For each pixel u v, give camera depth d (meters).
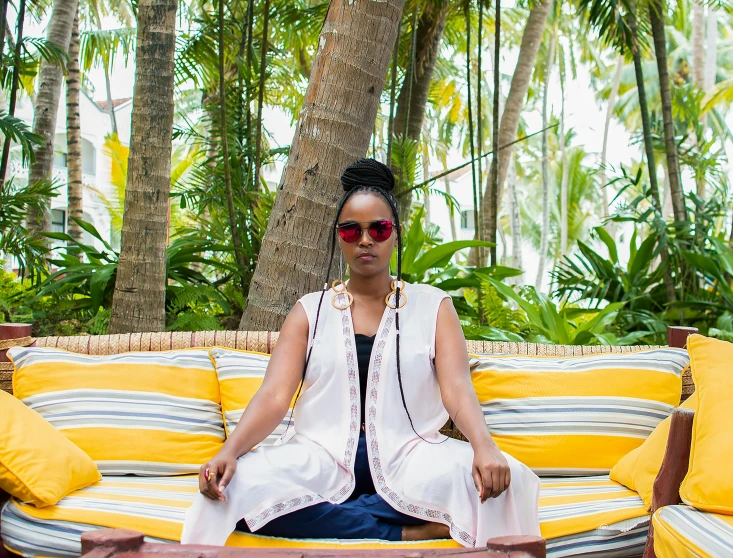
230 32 6.31
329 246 3.17
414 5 6.23
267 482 1.86
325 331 2.19
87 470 2.21
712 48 22.25
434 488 1.89
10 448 2.03
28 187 5.66
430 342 2.17
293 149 3.22
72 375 2.53
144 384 2.54
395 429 2.09
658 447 2.21
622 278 6.46
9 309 4.96
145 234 3.68
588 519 2.03
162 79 3.67
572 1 13.18
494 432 2.57
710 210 6.36
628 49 6.62
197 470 2.45
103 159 22.95
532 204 34.72
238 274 5.05
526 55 13.36
